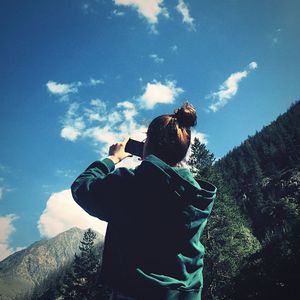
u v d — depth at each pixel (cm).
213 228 4406
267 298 3712
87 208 157
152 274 150
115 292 154
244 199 14450
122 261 152
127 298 150
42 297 8462
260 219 12725
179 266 153
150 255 152
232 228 4541
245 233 5100
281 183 14550
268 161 17675
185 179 158
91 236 5512
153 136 170
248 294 3891
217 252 4250
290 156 16550
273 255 4062
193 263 158
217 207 4578
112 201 153
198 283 158
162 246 153
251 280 3919
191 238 158
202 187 176
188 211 157
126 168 159
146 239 152
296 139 18212
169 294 147
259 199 13675
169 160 168
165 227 154
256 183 15275
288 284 3728
